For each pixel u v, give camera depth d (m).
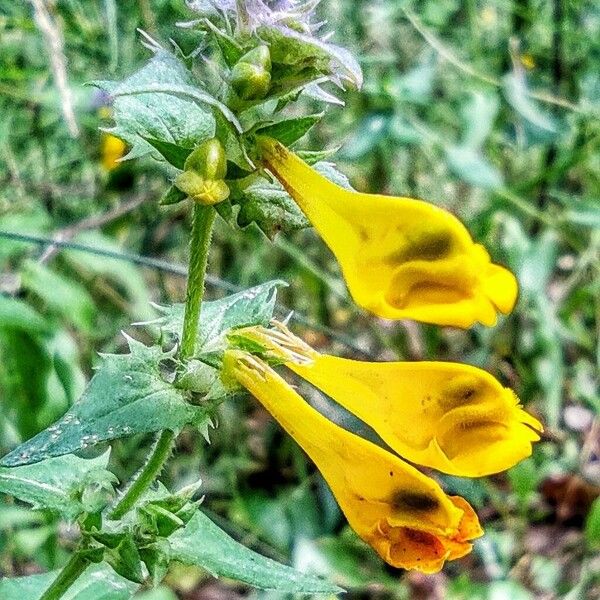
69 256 0.10
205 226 0.05
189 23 0.05
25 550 0.09
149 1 0.10
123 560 0.05
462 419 0.05
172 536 0.05
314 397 0.10
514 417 0.05
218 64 0.05
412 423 0.05
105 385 0.05
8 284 0.09
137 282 0.10
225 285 0.08
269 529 0.10
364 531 0.05
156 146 0.05
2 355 0.08
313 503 0.10
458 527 0.05
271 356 0.05
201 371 0.05
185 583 0.10
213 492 0.10
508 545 0.10
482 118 0.10
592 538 0.10
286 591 0.05
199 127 0.05
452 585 0.10
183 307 0.05
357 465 0.05
